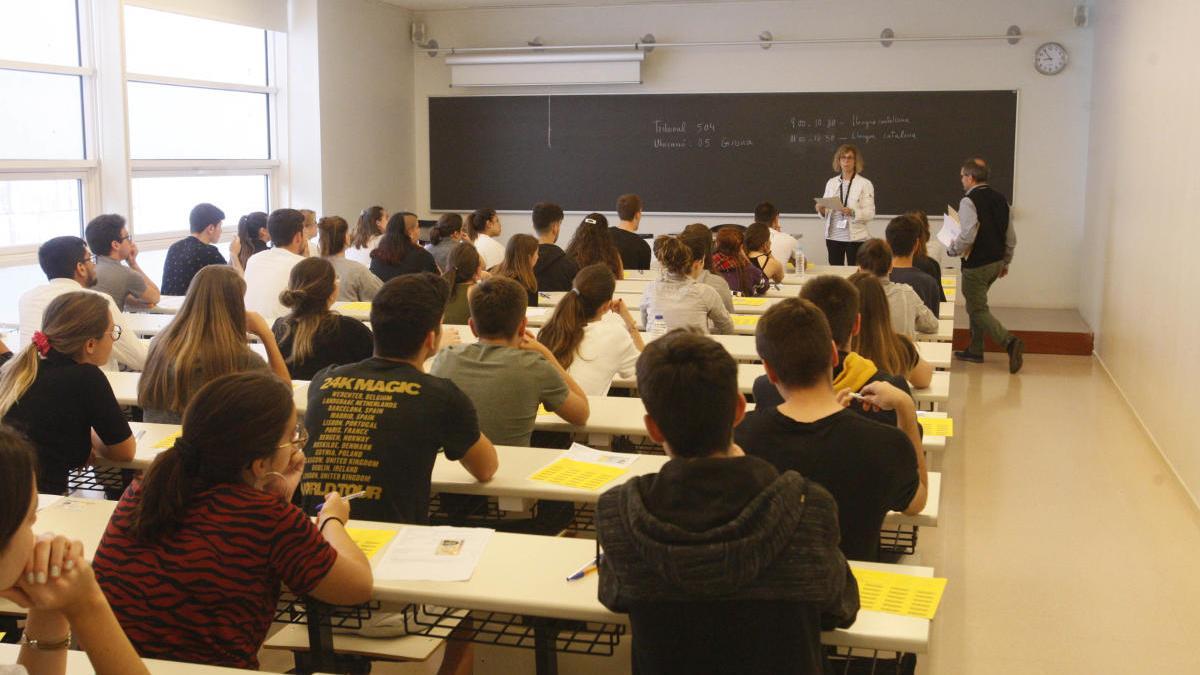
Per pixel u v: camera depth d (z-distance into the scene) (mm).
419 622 2049
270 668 2740
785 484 1442
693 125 9195
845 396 2238
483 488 2395
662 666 1453
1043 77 8492
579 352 3350
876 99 8805
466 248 4961
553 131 9484
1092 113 8242
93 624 1302
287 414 1712
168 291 5926
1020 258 8742
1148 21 5816
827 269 7156
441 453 2658
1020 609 3348
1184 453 4535
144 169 6980
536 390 2766
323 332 3393
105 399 2557
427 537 1999
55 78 6195
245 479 1700
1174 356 4797
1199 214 4359
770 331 1925
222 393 1674
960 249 7027
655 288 4371
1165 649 3072
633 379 3539
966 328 7812
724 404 1506
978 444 5281
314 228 6574
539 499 2471
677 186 9312
